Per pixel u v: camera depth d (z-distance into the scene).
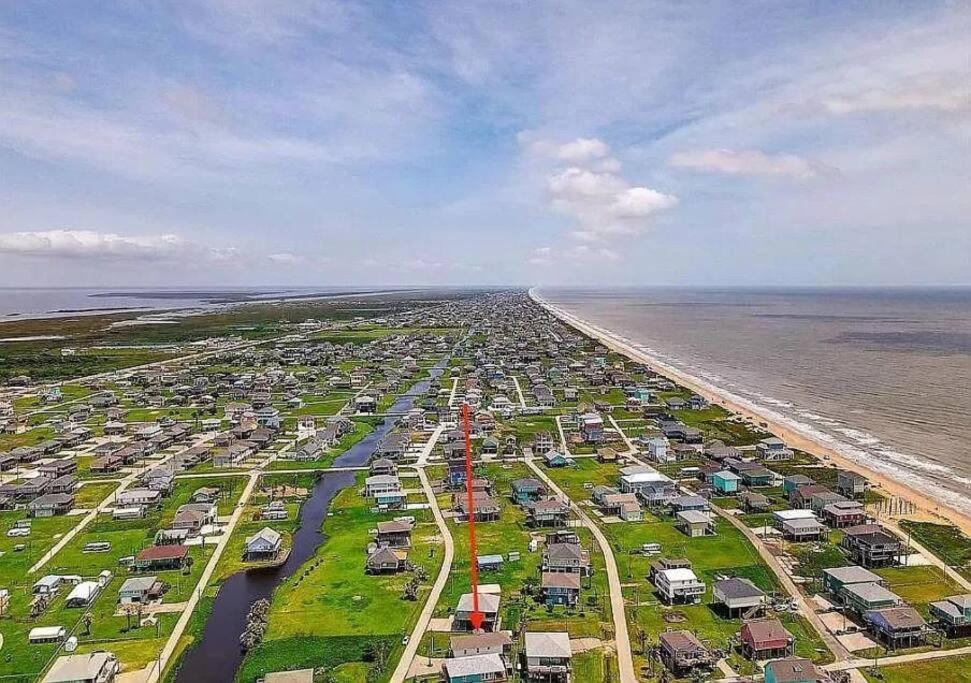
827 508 109.88
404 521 106.94
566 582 84.12
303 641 75.38
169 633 77.56
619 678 67.69
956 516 111.25
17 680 68.12
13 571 93.81
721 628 77.19
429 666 70.50
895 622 73.50
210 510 113.31
